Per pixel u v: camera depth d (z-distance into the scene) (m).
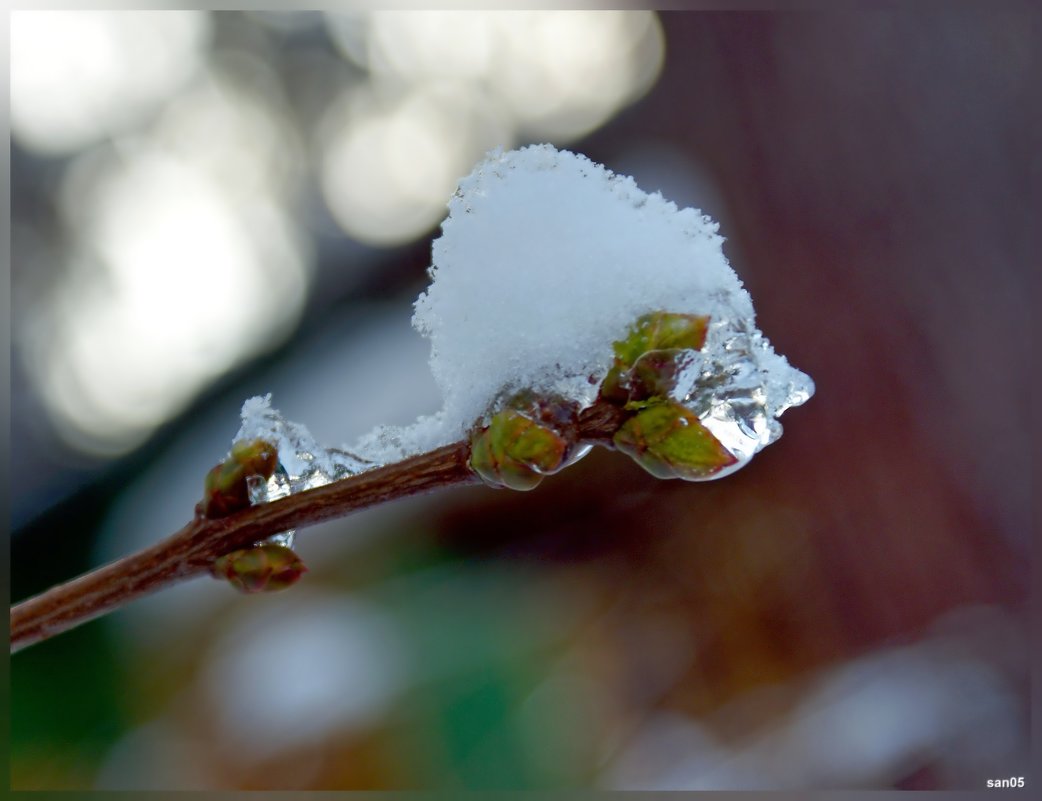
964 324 0.40
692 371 0.24
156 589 0.25
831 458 0.43
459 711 0.48
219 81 0.91
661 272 0.24
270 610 0.56
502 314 0.24
